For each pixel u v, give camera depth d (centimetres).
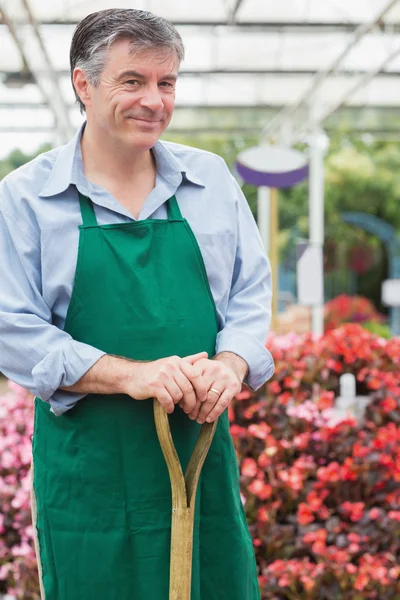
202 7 880
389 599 329
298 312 1409
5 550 383
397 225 2083
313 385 408
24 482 373
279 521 357
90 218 193
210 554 200
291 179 788
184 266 197
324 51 1002
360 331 457
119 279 191
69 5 841
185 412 186
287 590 330
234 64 1058
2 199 196
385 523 342
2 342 191
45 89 969
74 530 193
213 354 202
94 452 192
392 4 771
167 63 183
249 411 368
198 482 198
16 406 448
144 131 185
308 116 1162
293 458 369
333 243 2105
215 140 2019
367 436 366
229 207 208
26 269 193
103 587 192
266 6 873
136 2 864
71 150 196
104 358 185
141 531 192
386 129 1303
